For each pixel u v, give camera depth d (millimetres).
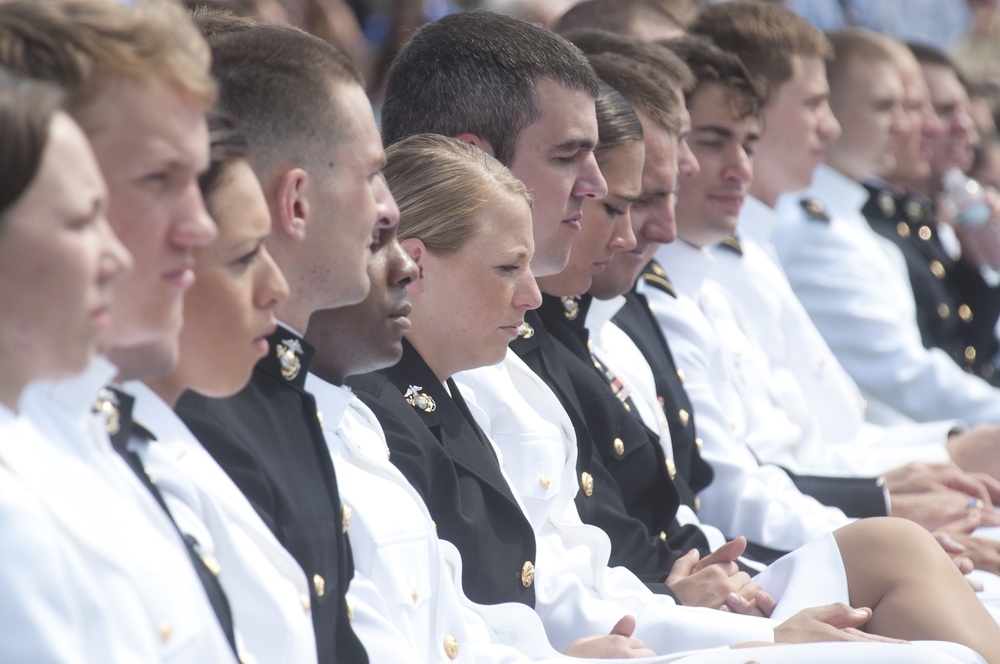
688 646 8891
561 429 9891
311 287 7055
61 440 5301
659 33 15492
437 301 8500
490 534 8633
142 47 5297
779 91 15672
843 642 7992
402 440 8203
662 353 12500
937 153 21953
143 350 5691
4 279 4742
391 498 7605
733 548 10367
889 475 13945
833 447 14703
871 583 9617
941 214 21984
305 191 6941
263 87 6895
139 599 5312
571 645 8578
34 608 4695
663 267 13672
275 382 7031
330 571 6926
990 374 20562
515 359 9844
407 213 8430
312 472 7051
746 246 15297
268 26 7438
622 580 9828
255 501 6586
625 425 10883
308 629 6387
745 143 13312
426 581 7629
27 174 4656
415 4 20328
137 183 5375
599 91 10414
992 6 32125
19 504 4797
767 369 14500
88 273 4832
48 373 4941
